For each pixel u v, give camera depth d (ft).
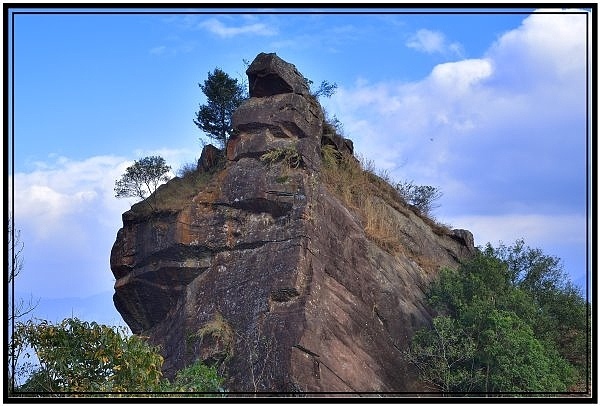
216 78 121.19
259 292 85.97
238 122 98.07
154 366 60.75
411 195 127.03
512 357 86.99
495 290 97.14
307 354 80.02
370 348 87.20
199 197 94.63
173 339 89.92
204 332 85.05
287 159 93.86
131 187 107.55
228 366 83.15
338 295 88.12
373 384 83.51
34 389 57.52
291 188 91.56
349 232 94.99
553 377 88.94
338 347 83.41
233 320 86.22
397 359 89.15
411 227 113.39
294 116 97.19
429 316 97.45
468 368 88.33
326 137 105.29
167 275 93.15
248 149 96.17
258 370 80.69
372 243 100.37
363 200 105.40
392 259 102.01
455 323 90.94
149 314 96.43
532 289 107.86
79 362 59.11
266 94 100.12
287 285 84.43
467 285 96.27
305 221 88.99
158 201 96.17
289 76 100.07
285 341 80.59
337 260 90.89
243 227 92.12
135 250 96.63
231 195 93.40
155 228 94.79
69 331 59.57
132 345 60.34
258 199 91.30
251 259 89.66
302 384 78.13
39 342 58.65
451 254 118.83
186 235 92.79
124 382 59.26
